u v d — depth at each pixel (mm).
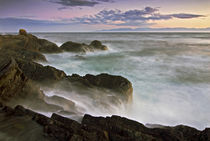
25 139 3322
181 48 32469
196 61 20000
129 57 22953
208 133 4188
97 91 8305
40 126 3770
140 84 11977
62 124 3836
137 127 4352
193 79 13195
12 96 5855
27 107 5582
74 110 6328
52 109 5719
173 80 12922
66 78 9219
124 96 8219
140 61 20172
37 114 4188
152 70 15914
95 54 25109
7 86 5688
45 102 6133
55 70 9445
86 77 9562
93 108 7012
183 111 8391
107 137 3740
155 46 36438
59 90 8102
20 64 9148
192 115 8031
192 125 7270
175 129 4777
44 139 3354
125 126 4266
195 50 29297
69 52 23312
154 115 8008
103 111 6938
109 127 4223
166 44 40688
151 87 11398
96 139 3508
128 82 8922
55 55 21125
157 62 19609
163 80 12938
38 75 8820
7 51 13484
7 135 3398
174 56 23594
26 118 4043
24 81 6438
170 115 8000
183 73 14852
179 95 10164
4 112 4270
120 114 7285
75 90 8195
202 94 10289
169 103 9148
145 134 3910
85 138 3432
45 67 9352
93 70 15594
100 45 28359
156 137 3992
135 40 54875
